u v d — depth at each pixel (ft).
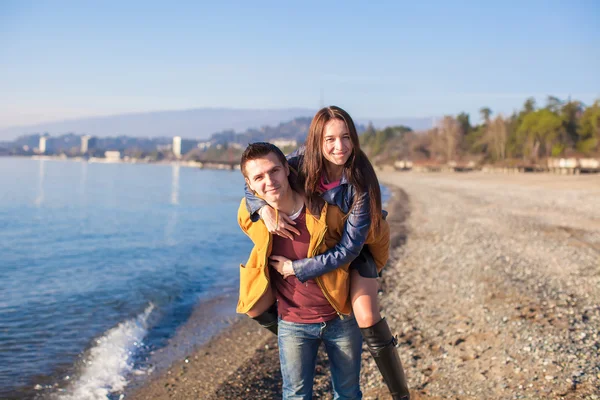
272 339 22.16
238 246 55.57
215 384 17.51
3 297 31.19
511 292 25.86
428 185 178.70
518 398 14.21
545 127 282.15
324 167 9.80
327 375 16.61
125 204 119.96
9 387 17.74
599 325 19.98
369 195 9.46
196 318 26.63
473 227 55.01
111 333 24.04
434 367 16.98
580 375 15.21
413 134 486.79
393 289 28.17
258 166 9.24
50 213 94.79
